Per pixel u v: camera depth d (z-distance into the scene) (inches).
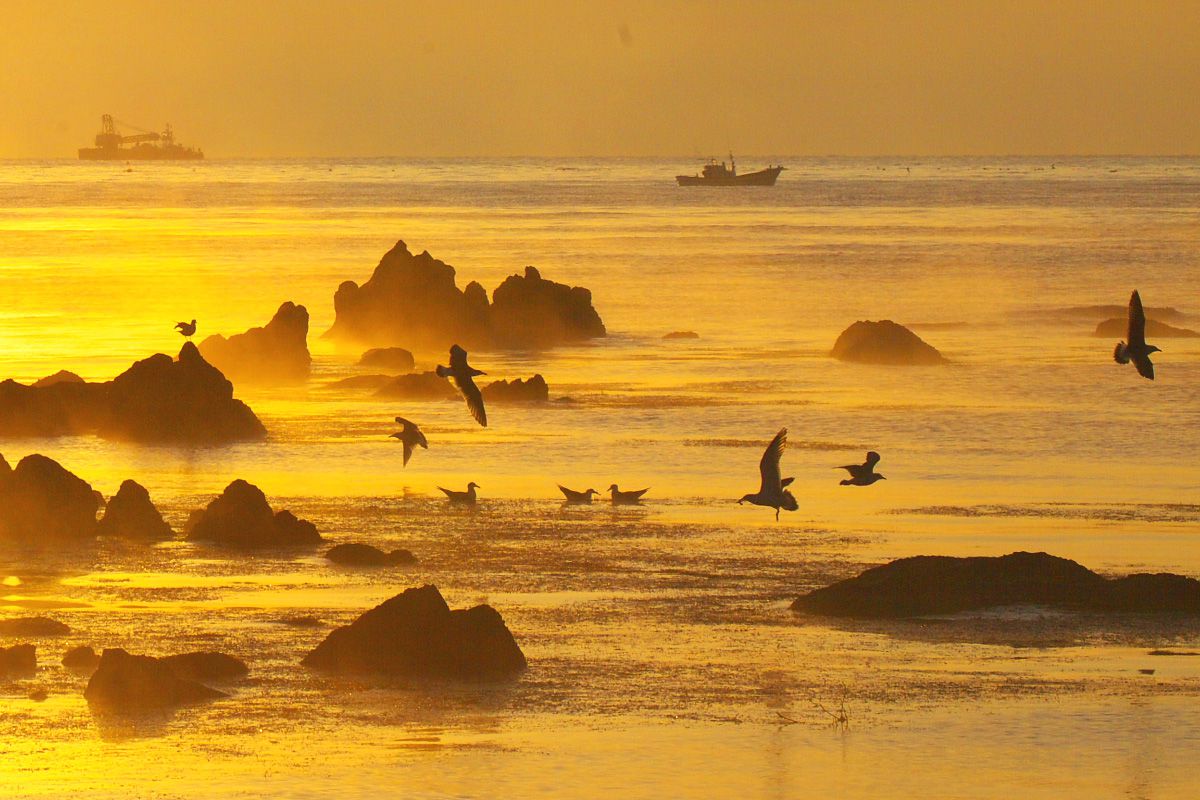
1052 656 5305.1
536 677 5014.8
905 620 5684.1
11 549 6619.1
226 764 4249.5
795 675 5073.8
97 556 6510.8
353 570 6299.2
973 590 5821.9
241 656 5172.2
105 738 4434.1
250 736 4473.4
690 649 5315.0
